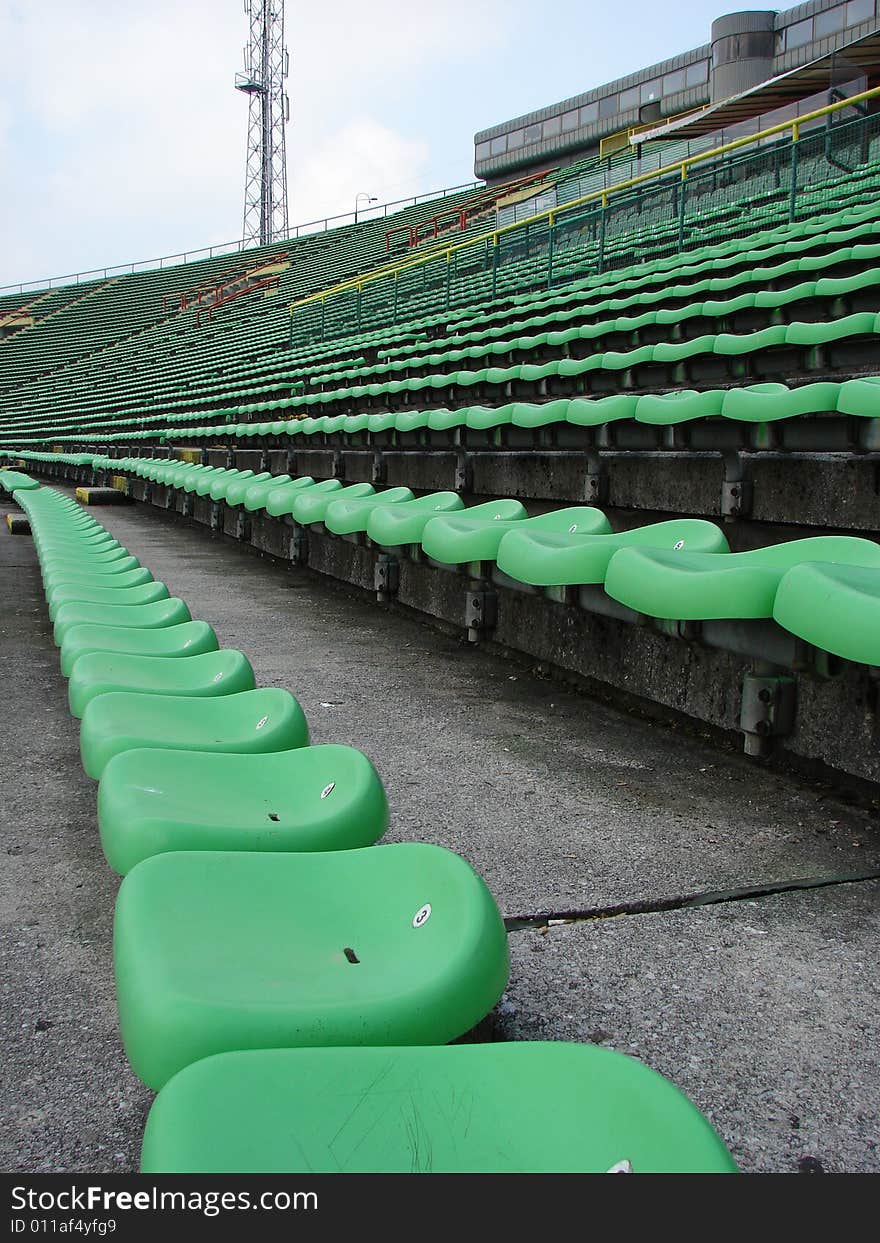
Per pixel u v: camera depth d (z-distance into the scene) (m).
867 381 3.86
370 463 8.02
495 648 4.45
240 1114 0.93
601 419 5.16
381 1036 1.12
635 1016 1.74
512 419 5.90
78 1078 1.59
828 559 2.79
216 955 1.25
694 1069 1.60
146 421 17.66
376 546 5.23
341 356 16.38
